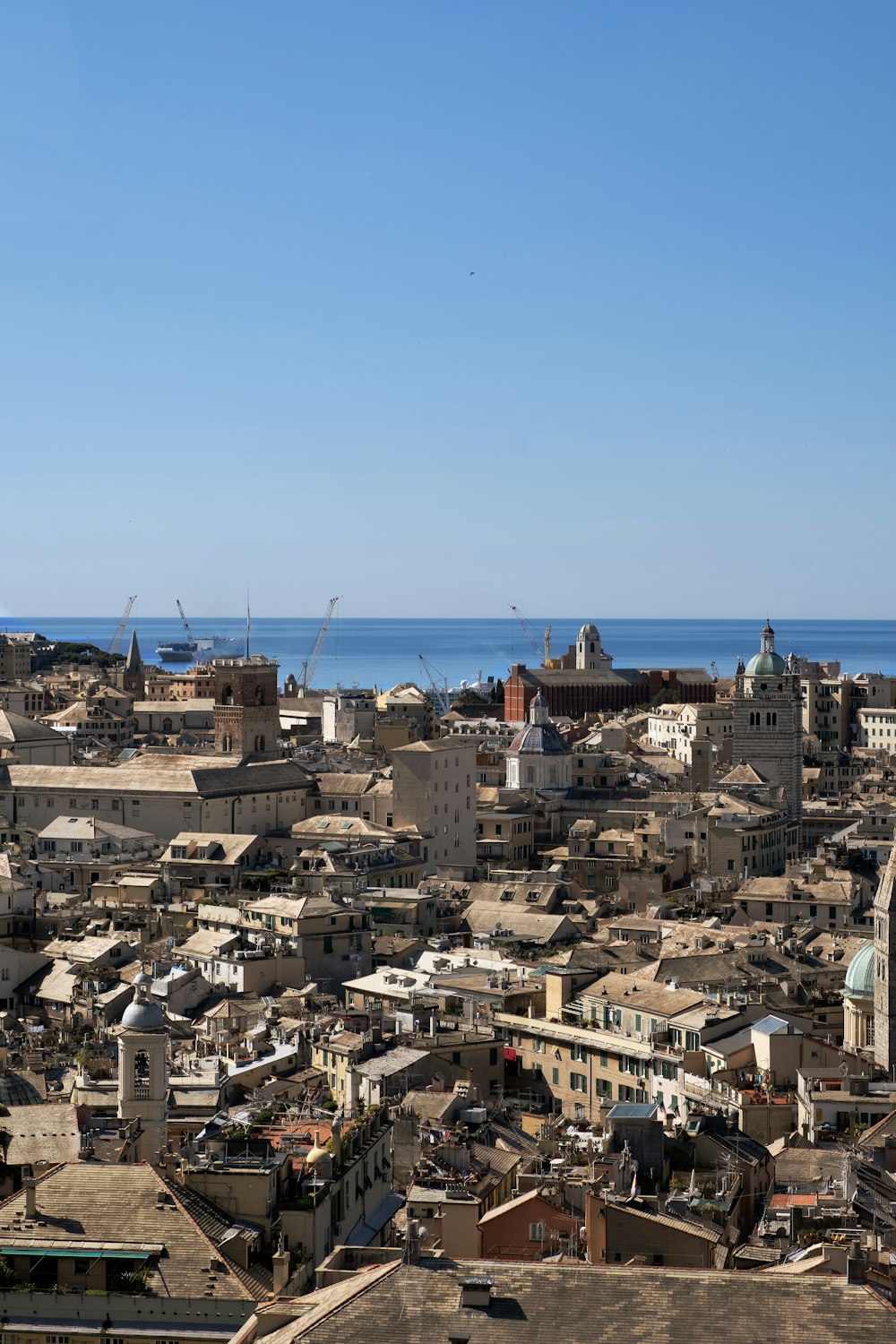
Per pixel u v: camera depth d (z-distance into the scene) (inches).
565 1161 7091.5
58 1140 6520.7
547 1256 5841.5
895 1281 4571.9
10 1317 5157.5
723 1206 6496.1
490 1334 4252.0
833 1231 5713.6
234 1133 6186.0
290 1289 5324.8
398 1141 7111.2
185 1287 5167.3
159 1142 6560.0
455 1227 6028.5
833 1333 4210.1
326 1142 6107.3
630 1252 5905.5
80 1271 5216.5
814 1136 7829.7
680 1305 4325.8
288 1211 5570.9
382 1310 4345.5
